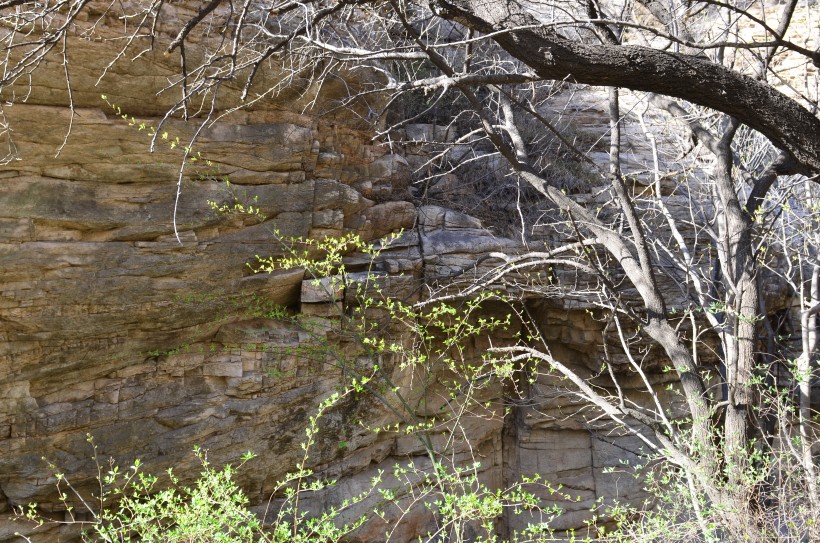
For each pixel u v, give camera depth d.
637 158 11.20
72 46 6.36
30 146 6.38
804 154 4.45
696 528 4.88
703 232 10.41
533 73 4.58
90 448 7.15
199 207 7.36
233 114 7.56
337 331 8.43
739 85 4.32
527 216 10.27
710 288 8.12
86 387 7.19
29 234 6.46
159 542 4.24
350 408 8.91
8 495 6.87
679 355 5.88
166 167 7.11
